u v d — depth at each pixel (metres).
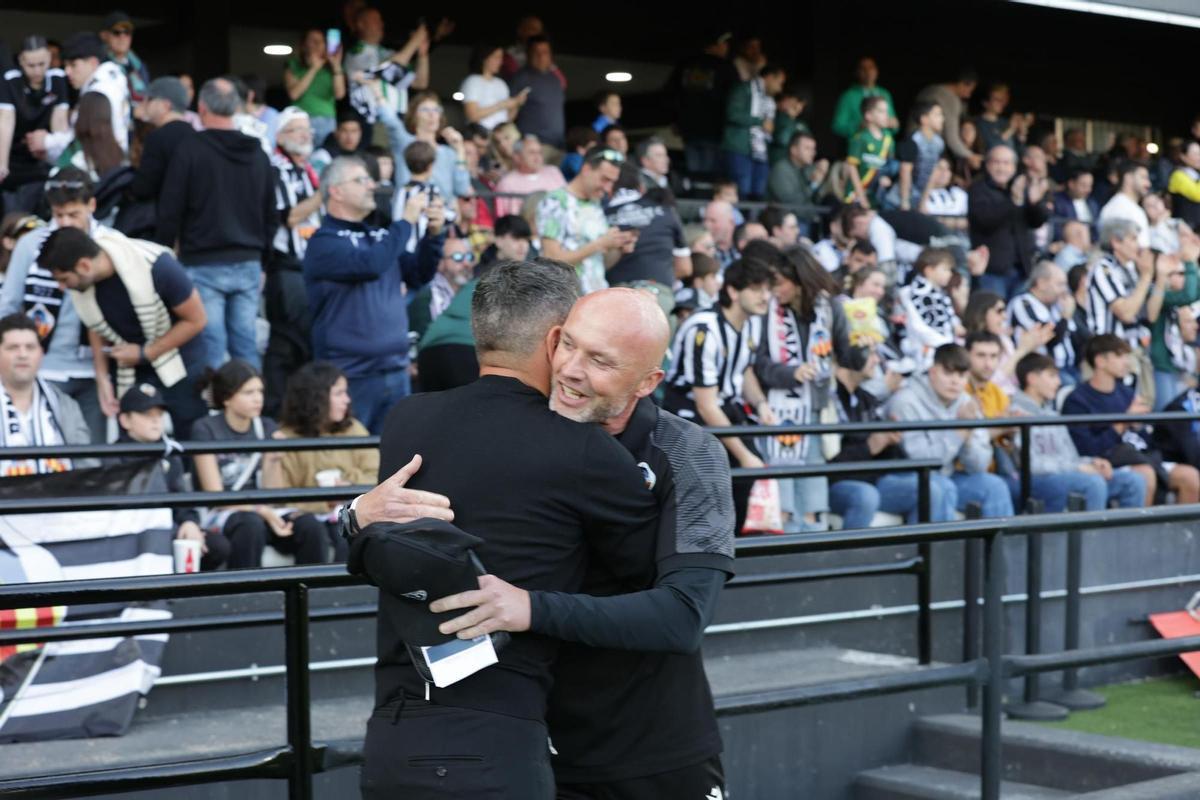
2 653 4.82
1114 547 7.38
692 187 11.10
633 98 14.15
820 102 13.40
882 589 6.64
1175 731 6.16
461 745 2.47
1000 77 14.62
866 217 9.14
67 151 7.24
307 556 5.78
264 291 7.44
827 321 7.08
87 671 4.91
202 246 6.79
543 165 9.81
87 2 11.05
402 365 6.95
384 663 2.58
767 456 6.86
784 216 9.20
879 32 13.71
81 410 6.27
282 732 4.92
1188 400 9.13
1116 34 15.28
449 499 2.54
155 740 4.82
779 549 3.37
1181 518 4.16
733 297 6.79
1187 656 7.12
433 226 7.23
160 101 7.00
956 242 9.43
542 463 2.54
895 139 13.81
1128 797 4.60
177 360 6.33
